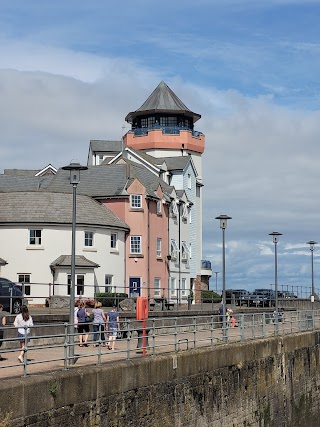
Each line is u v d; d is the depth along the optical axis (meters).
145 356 28.81
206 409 31.27
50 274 67.44
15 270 67.38
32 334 36.94
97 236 69.88
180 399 29.12
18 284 52.34
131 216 74.44
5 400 19.52
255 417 36.78
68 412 22.20
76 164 30.52
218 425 32.38
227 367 33.72
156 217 77.56
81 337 37.88
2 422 19.34
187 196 89.56
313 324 51.69
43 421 21.02
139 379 26.25
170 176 89.81
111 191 74.88
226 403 33.31
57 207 69.00
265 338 40.28
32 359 30.03
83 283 67.69
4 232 67.75
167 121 100.38
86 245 69.19
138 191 74.94
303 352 45.66
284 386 41.53
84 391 23.02
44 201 69.12
